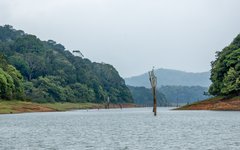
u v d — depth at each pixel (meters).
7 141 45.53
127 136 49.94
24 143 43.47
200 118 88.44
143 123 77.06
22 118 102.00
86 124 76.25
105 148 38.91
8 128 65.56
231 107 136.38
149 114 130.88
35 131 59.59
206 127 62.06
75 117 108.94
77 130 61.06
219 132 52.75
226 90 141.50
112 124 75.69
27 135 52.88
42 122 83.19
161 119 90.88
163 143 41.88
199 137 47.00
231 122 72.00
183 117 96.00
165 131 56.62
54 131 59.41
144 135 50.94
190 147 38.47
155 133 53.59
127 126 68.88
